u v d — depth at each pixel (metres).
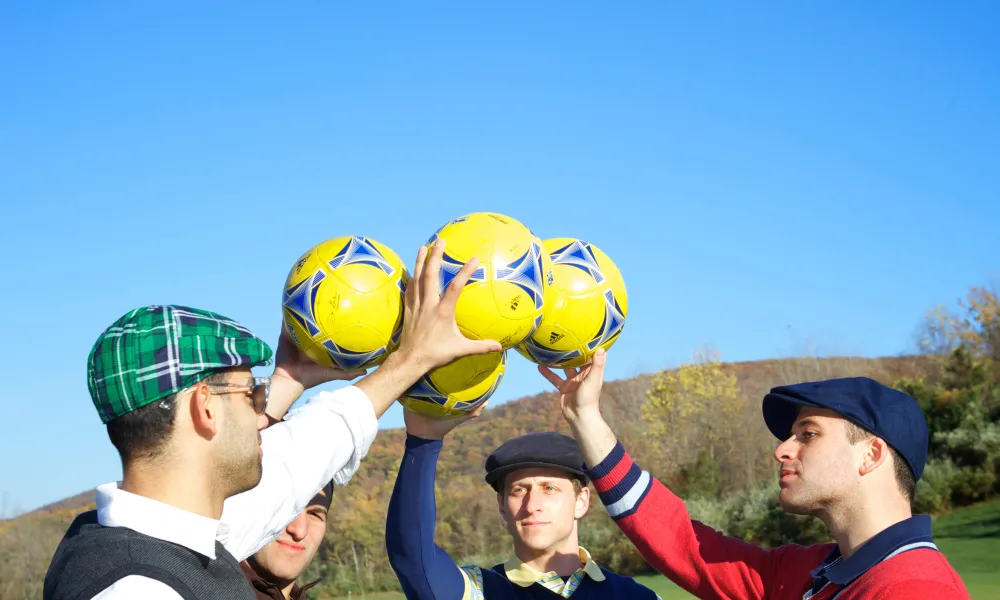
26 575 42.69
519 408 84.56
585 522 33.31
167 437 2.64
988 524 26.64
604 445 4.05
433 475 4.16
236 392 2.78
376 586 34.16
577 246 3.92
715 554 3.88
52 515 57.12
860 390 3.51
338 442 3.39
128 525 2.57
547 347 3.84
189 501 2.67
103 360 2.64
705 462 40.59
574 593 4.31
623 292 3.93
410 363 3.38
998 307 44.09
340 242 3.52
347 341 3.39
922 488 29.97
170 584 2.44
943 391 34.31
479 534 38.34
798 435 3.54
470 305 3.37
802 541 27.77
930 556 3.18
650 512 3.99
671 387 51.12
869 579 3.17
